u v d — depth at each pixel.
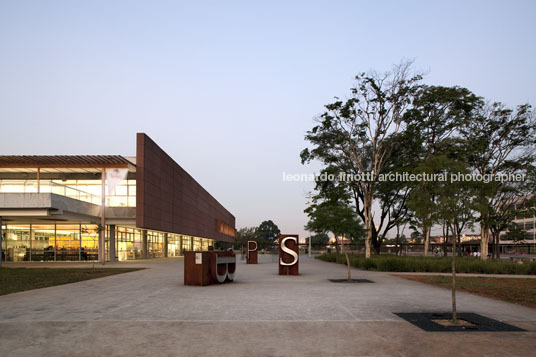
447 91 37.28
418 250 81.94
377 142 40.75
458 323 9.09
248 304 11.66
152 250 52.19
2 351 6.78
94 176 40.03
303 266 34.75
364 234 22.22
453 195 9.99
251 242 39.06
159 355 6.56
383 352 6.79
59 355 6.56
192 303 11.84
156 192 40.53
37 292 14.56
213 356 6.52
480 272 26.98
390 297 13.51
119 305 11.40
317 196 41.00
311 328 8.46
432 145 39.88
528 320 9.59
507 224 40.38
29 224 37.97
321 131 40.66
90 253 38.09
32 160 36.00
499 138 38.19
